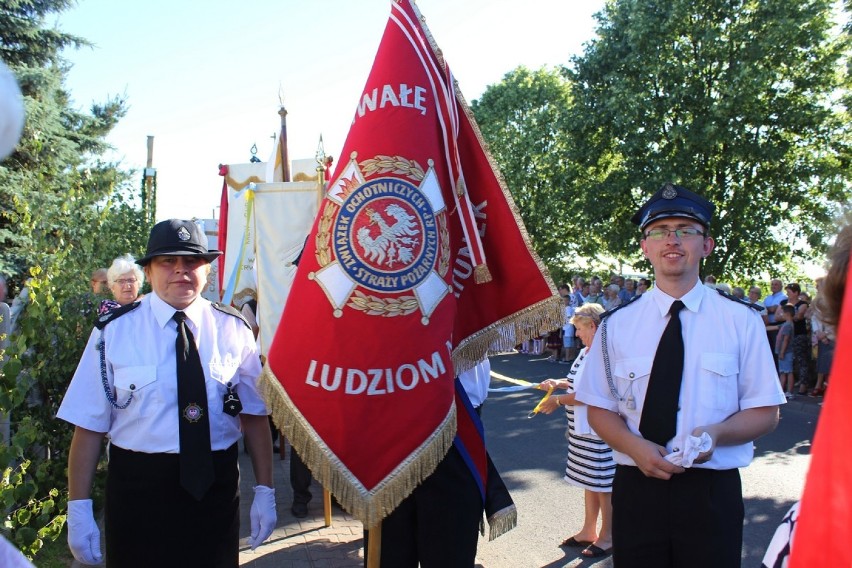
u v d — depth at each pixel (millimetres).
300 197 6027
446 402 2764
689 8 19359
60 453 5062
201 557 2789
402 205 2779
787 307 11633
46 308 4660
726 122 19062
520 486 6523
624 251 23062
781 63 19688
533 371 15375
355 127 2873
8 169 12688
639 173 20656
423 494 3070
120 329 2854
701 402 2627
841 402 903
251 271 6938
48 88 14555
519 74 34000
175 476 2754
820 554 917
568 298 17688
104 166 15461
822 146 20641
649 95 20281
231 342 2998
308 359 2729
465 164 3170
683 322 2719
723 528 2562
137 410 2754
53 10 15805
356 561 4586
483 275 2920
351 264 2746
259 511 3119
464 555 3072
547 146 30344
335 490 2666
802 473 6766
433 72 2961
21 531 3650
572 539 5047
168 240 2857
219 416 2877
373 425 2693
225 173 7141
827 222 1509
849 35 17594
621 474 2770
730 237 20672
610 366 2840
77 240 6035
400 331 2721
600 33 21422
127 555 2746
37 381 4762
